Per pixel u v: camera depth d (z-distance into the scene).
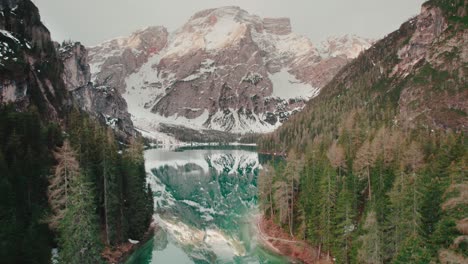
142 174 80.75
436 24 182.62
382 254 43.00
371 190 62.84
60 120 122.12
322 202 55.78
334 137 142.00
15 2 135.00
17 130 59.78
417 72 164.62
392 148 69.06
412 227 41.16
